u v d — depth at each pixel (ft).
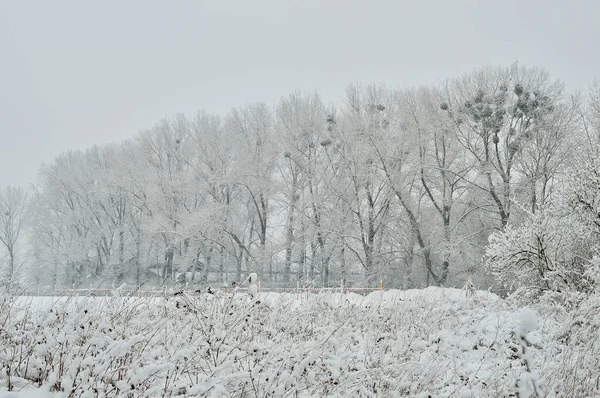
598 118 89.66
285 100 117.50
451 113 102.68
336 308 29.43
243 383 14.10
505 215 94.73
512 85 100.22
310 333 22.18
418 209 107.65
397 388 15.62
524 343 13.88
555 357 20.70
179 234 108.78
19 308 18.63
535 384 13.38
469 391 15.72
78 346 15.40
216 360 15.88
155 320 19.16
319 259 109.29
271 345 16.31
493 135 99.60
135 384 12.80
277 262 112.88
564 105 96.73
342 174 109.19
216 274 114.21
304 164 111.75
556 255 39.11
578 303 31.45
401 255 107.96
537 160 94.22
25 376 14.47
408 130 105.19
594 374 19.75
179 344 16.40
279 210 114.73
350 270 106.42
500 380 17.58
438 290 43.55
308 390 14.96
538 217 39.55
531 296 38.19
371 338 21.67
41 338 14.48
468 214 106.93
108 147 150.82
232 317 20.03
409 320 27.76
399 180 102.78
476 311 30.45
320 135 114.93
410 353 20.26
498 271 42.75
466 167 104.88
